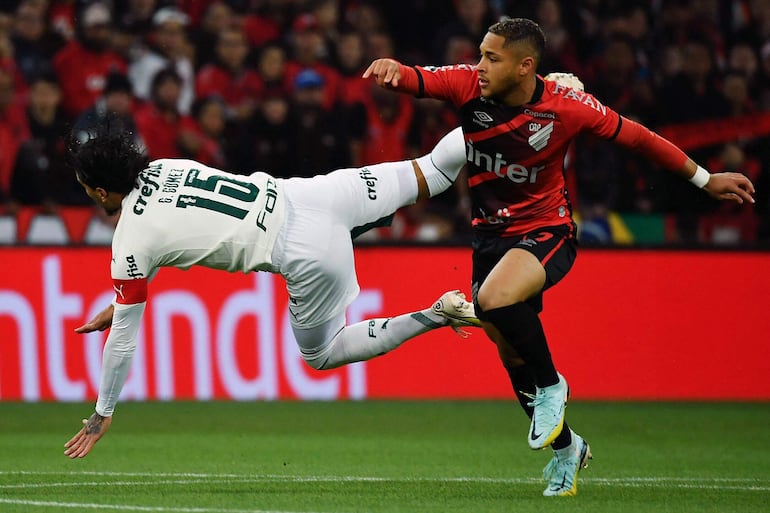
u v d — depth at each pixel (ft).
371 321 62.54
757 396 107.65
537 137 56.49
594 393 106.93
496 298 54.85
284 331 105.40
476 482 65.51
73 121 122.62
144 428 92.07
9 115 118.52
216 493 59.31
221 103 123.75
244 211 57.82
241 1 135.13
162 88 121.60
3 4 133.59
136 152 56.75
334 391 106.22
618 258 107.65
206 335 104.99
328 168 122.93
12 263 104.78
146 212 56.49
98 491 60.18
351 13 135.85
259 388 105.09
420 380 106.73
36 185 117.80
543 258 56.54
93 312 104.88
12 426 92.79
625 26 132.98
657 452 81.82
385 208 62.64
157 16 131.03
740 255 107.96
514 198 58.13
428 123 125.70
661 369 107.65
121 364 57.16
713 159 129.70
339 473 69.51
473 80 57.16
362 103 126.21
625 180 122.93
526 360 55.72
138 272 56.54
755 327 107.65
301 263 59.00
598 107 56.85
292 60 129.29
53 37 126.72
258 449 81.56
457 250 107.34
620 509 54.75
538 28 55.52
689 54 131.44
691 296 107.76
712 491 62.75
